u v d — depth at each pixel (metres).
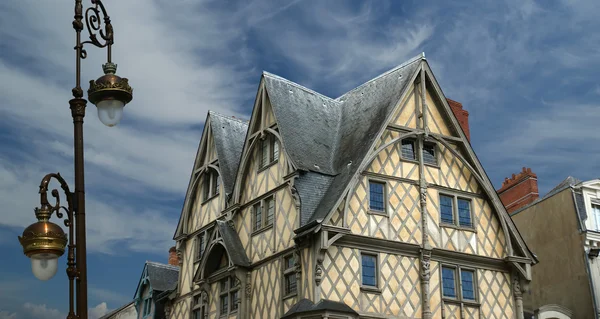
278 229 23.48
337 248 21.81
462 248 24.31
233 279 25.09
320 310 20.27
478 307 24.00
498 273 25.05
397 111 24.34
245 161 26.08
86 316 10.14
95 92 10.80
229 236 25.25
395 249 22.91
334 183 23.20
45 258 9.67
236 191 26.03
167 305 29.50
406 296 22.58
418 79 25.19
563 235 28.23
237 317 23.94
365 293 21.84
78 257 10.28
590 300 26.45
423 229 23.55
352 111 26.64
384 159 23.69
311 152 24.23
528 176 32.03
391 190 23.47
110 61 11.48
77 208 10.51
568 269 27.70
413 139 24.62
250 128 26.25
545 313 26.88
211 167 28.64
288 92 26.05
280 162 24.25
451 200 24.88
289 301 22.09
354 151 23.75
